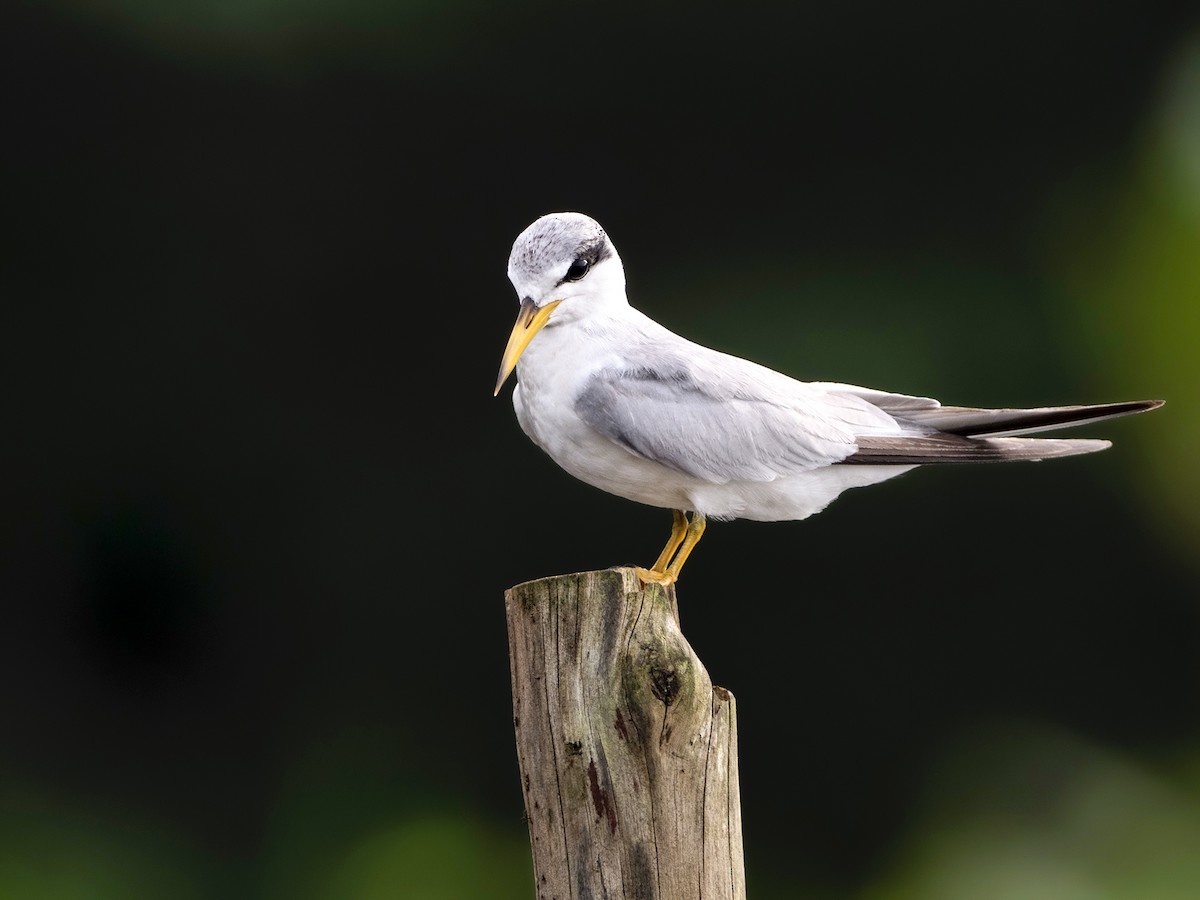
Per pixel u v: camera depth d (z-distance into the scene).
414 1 13.71
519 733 5.47
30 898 14.61
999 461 7.12
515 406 7.23
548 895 5.36
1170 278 14.99
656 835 5.22
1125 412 7.14
